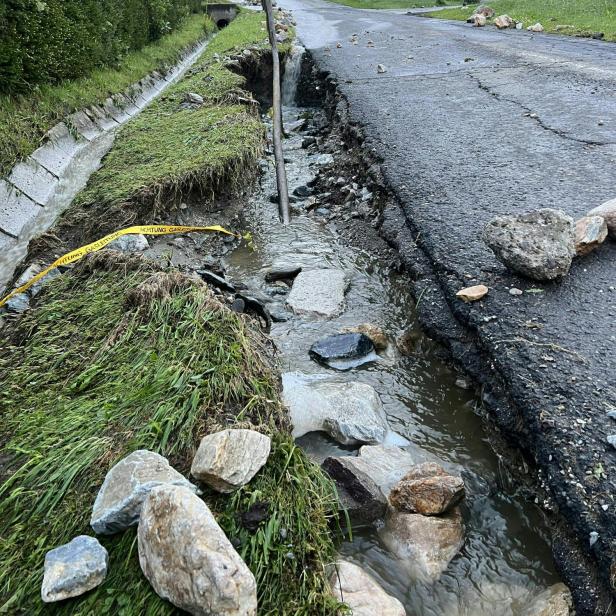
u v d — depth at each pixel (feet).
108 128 29.48
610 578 6.79
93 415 8.77
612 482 7.58
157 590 6.19
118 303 11.73
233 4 94.32
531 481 8.77
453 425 10.48
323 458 9.82
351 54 44.34
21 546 7.09
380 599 6.95
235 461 7.39
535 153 19.04
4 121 22.33
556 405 8.87
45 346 10.98
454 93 28.86
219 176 20.30
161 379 9.16
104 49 36.35
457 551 8.03
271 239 18.88
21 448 8.39
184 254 17.35
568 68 31.83
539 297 11.31
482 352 10.84
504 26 55.88
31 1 26.61
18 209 19.45
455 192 16.55
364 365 12.32
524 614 7.14
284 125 34.45
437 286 13.02
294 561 6.86
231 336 10.30
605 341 9.91
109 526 6.85
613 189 15.64
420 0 119.65
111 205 17.99
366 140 22.47
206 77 35.50
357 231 18.21
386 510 8.46
